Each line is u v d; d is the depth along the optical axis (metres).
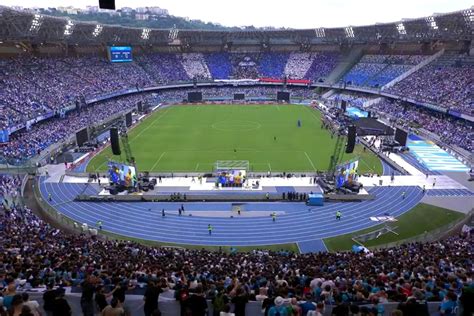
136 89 138.88
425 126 95.19
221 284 20.03
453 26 114.50
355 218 51.44
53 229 41.72
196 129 101.06
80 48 138.12
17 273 19.69
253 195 57.97
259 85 164.88
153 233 47.62
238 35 167.62
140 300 15.92
